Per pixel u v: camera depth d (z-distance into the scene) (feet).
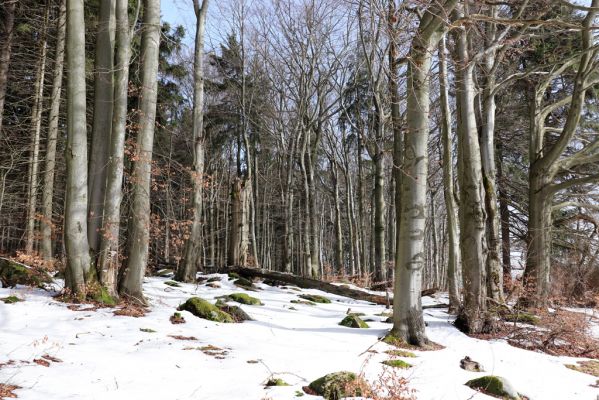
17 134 53.26
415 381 18.66
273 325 27.73
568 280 46.57
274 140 98.07
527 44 44.45
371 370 19.36
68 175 27.86
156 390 15.23
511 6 38.14
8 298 25.70
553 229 50.72
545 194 44.57
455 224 37.55
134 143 31.01
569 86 61.26
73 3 27.86
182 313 26.53
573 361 25.67
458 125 33.14
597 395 19.12
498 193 67.77
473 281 30.63
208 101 89.25
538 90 48.52
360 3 46.39
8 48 45.55
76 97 27.91
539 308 36.60
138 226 30.04
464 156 32.17
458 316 31.12
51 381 15.07
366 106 79.30
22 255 32.40
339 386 15.94
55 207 61.26
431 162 75.00
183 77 73.97
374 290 53.36
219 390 15.66
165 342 20.97
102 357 18.21
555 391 19.49
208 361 18.84
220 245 112.47
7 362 16.46
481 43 41.73
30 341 19.35
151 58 31.60
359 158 83.66
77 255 27.73
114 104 30.68
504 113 61.93
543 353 27.04
